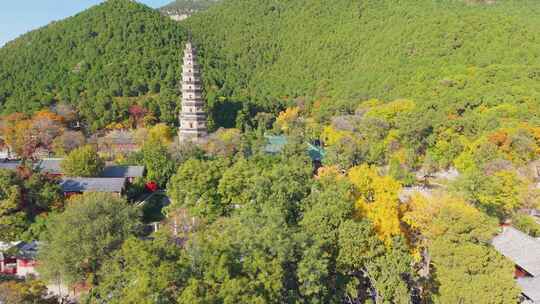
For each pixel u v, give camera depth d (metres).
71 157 99.62
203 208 71.56
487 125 119.69
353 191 59.44
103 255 55.56
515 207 78.19
